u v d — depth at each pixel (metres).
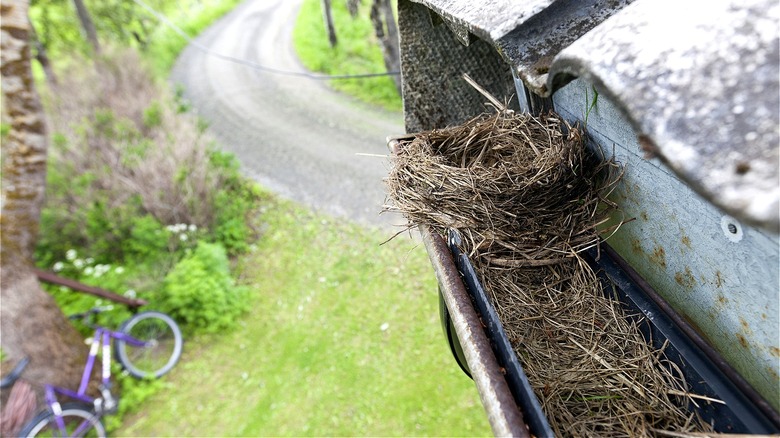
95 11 12.22
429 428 4.10
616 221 1.24
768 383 0.88
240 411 4.59
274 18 16.06
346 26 12.32
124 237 6.35
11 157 4.08
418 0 1.33
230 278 5.77
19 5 3.72
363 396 4.46
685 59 0.61
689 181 0.53
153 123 7.65
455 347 1.35
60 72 9.23
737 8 0.62
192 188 6.62
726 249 0.86
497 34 0.87
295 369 4.84
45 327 4.49
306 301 5.54
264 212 7.06
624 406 0.99
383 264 5.74
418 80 1.68
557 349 1.12
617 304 1.14
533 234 1.21
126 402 4.75
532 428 0.77
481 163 1.28
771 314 0.80
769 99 0.53
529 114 1.35
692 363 0.92
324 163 7.83
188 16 17.27
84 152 6.93
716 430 0.88
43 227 6.42
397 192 1.29
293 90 10.52
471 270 1.10
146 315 5.16
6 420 4.21
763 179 0.48
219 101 10.60
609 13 0.88
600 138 1.16
